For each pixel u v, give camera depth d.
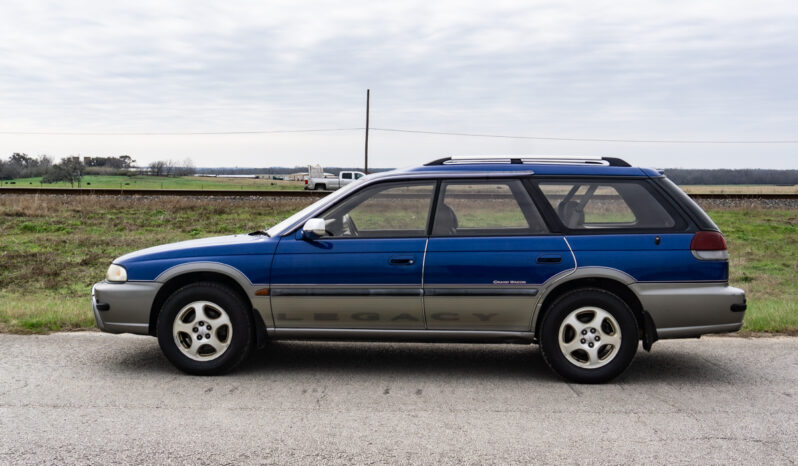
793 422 4.19
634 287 5.04
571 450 3.70
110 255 13.52
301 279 5.18
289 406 4.47
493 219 5.23
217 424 4.09
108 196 24.80
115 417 4.20
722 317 5.05
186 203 22.88
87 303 8.24
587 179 5.24
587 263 5.04
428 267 5.11
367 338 5.25
